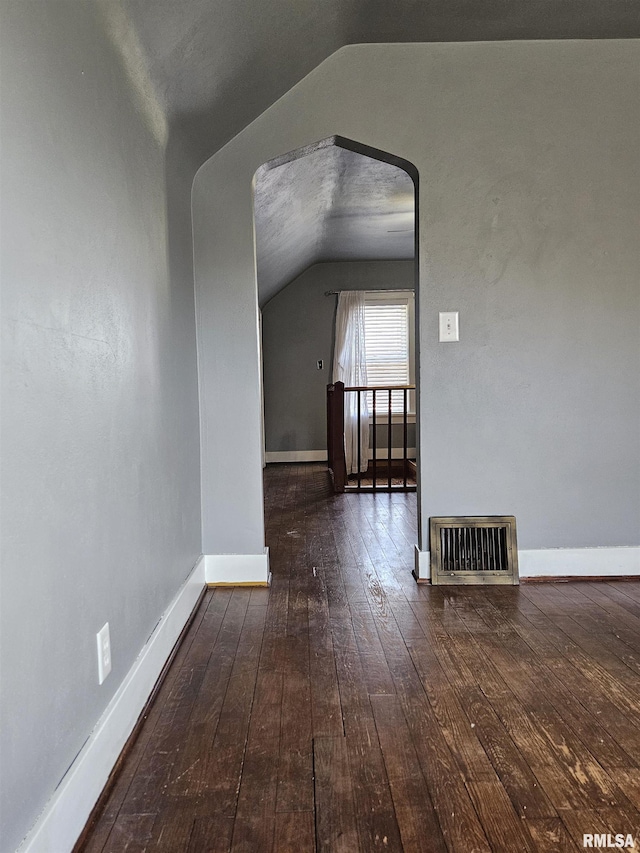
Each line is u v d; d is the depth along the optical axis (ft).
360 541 11.62
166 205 7.07
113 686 4.82
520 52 8.56
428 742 4.93
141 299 5.92
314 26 7.48
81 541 4.19
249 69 7.34
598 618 7.53
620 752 4.76
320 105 8.57
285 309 23.70
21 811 3.24
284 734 5.09
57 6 3.98
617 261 8.82
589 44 8.55
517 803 4.20
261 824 4.03
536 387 8.93
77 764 3.94
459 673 6.12
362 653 6.63
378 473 21.45
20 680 3.26
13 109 3.33
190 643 6.98
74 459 4.10
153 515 6.18
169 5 5.34
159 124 6.66
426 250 8.77
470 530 9.03
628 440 9.01
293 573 9.63
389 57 8.54
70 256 4.11
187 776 4.55
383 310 23.68
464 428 8.96
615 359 8.93
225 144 8.65
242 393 8.92
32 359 3.48
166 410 6.88
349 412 21.03
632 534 9.12
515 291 8.83
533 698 5.60
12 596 3.18
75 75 4.28
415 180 8.96
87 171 4.49
